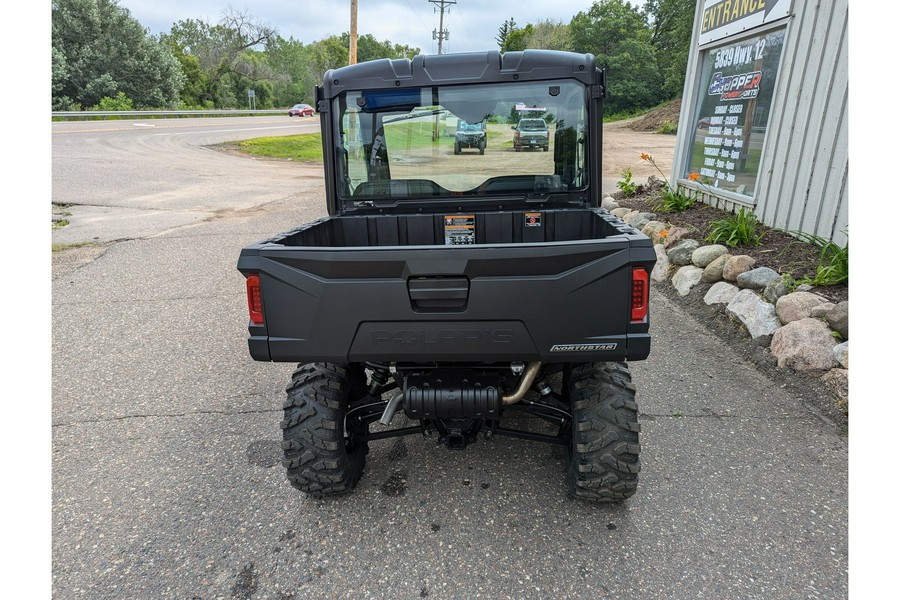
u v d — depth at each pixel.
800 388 3.52
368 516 2.61
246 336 4.86
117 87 46.44
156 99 49.22
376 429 3.34
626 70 50.75
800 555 2.29
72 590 2.23
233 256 7.49
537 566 2.29
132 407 3.69
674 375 3.84
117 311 5.49
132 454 3.16
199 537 2.51
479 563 2.31
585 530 2.47
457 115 3.20
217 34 74.44
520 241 3.45
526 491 2.74
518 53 3.06
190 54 68.38
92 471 3.01
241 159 21.33
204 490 2.83
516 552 2.36
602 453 2.33
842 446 3.00
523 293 2.04
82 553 2.42
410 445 3.15
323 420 2.47
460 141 3.26
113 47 46.59
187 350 4.58
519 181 3.34
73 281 6.45
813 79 4.78
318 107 3.25
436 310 2.10
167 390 3.92
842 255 4.01
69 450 3.20
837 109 4.49
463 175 3.34
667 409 3.42
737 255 4.87
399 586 2.21
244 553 2.41
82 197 12.40
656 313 4.98
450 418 2.39
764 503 2.60
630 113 49.94
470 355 2.13
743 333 4.29
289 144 26.41
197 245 8.09
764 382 3.70
